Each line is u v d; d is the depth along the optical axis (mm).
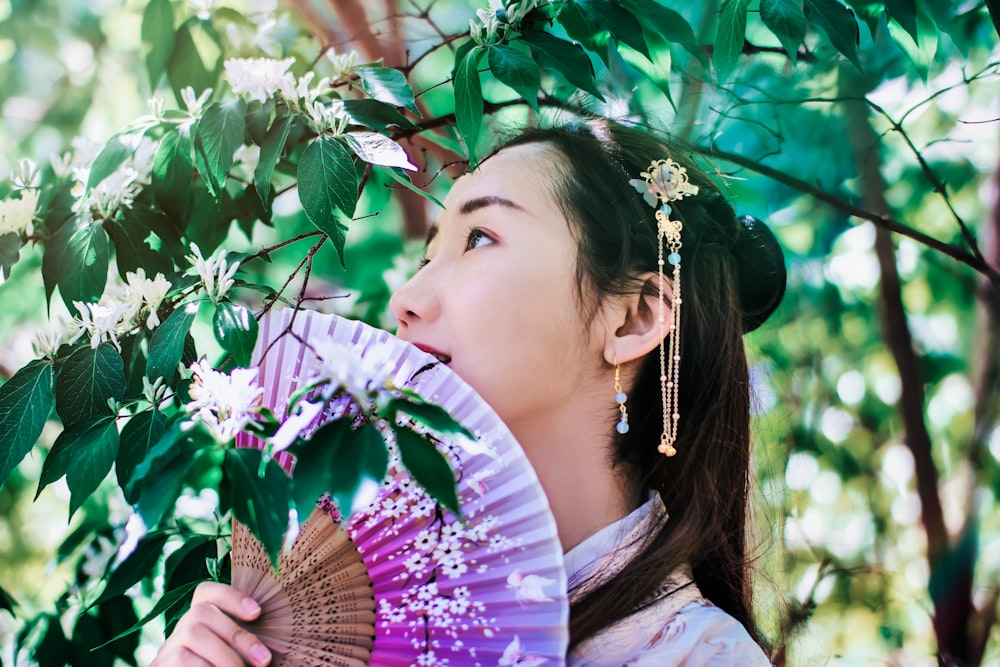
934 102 2746
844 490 3236
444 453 1204
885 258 2918
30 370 1446
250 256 1467
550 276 1494
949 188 3018
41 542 2818
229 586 1229
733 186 2457
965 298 3229
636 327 1584
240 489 1005
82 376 1433
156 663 1189
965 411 3338
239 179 1888
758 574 1987
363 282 2668
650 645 1415
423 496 1206
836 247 3047
